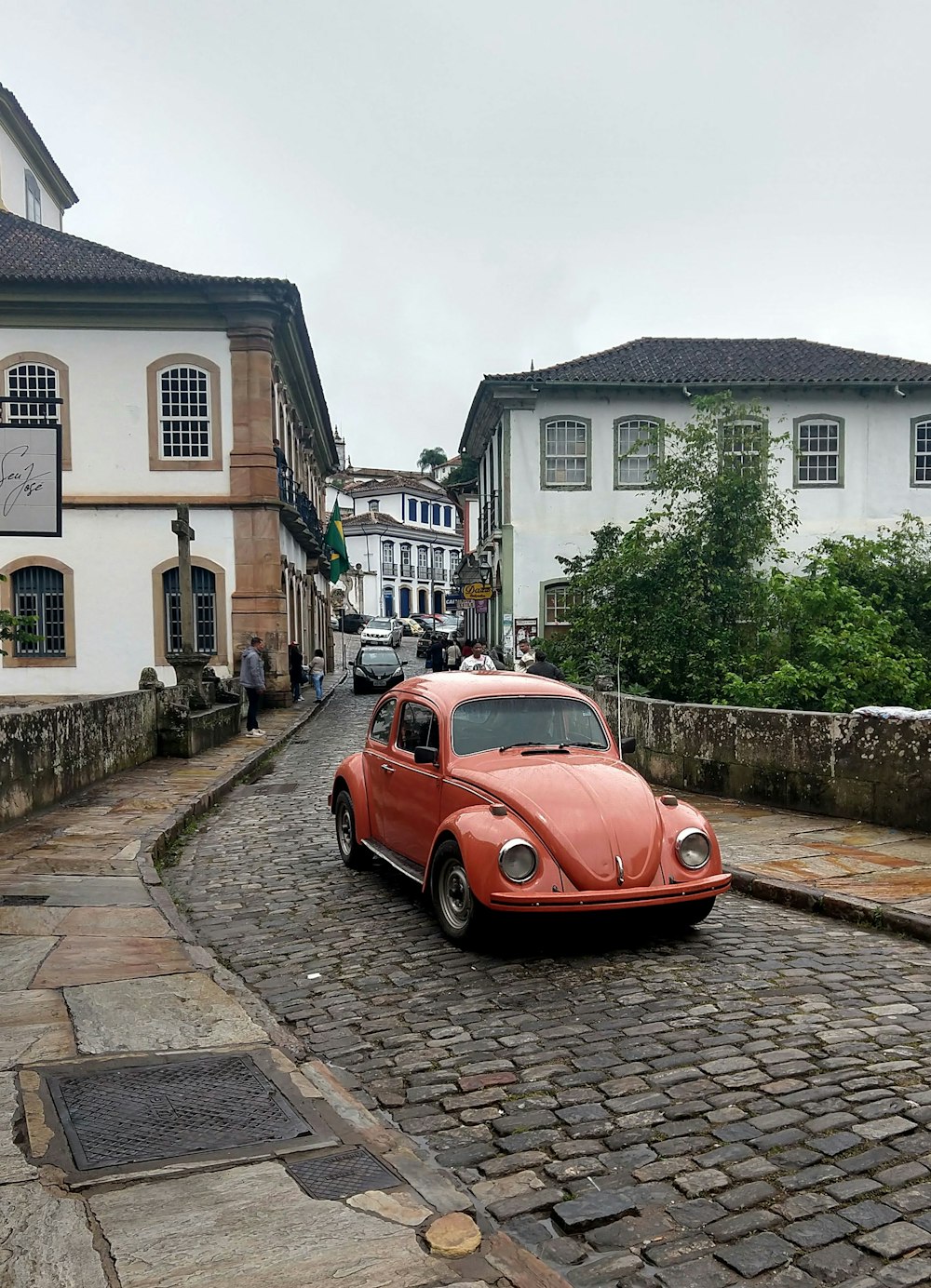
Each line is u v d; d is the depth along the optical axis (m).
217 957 6.16
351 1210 3.10
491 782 6.27
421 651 47.34
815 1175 3.36
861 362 31.05
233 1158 3.44
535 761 6.62
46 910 6.87
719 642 16.30
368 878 8.30
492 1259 2.86
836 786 9.80
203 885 8.15
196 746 16.47
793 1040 4.54
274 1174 3.33
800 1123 3.73
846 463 29.39
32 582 25.70
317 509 50.09
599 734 7.23
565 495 29.00
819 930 6.48
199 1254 2.85
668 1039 4.59
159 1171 3.33
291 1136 3.62
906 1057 4.33
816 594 14.94
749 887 7.46
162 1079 4.12
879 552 17.78
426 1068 4.35
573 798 6.03
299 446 35.97
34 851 8.79
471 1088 4.13
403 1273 2.78
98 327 25.22
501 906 5.63
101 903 7.08
